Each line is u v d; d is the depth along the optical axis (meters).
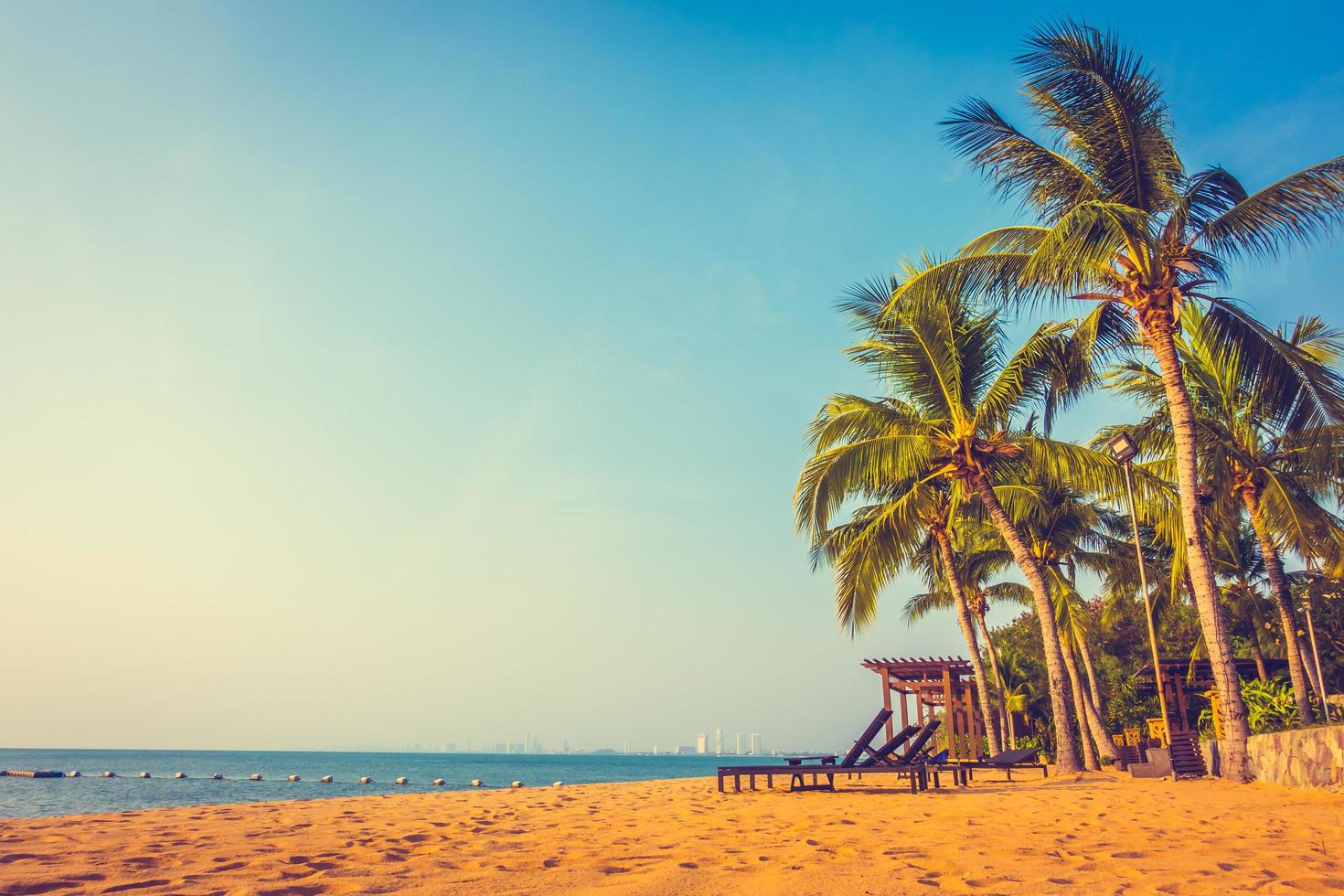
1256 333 13.76
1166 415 18.52
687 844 5.94
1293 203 12.95
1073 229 12.83
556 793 13.55
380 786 40.97
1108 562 24.27
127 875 4.47
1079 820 7.32
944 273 15.36
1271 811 7.65
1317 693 21.11
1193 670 24.86
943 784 13.94
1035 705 35.03
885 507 19.77
